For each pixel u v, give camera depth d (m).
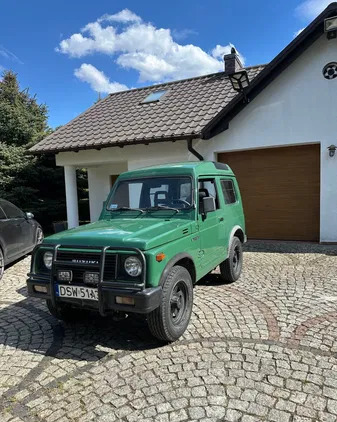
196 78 13.22
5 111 15.78
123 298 3.26
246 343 3.61
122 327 4.21
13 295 5.71
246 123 9.40
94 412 2.64
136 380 3.03
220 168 5.81
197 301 4.91
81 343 3.82
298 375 2.99
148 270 3.31
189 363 3.26
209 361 3.28
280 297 4.98
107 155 11.29
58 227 5.04
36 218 15.58
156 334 3.56
